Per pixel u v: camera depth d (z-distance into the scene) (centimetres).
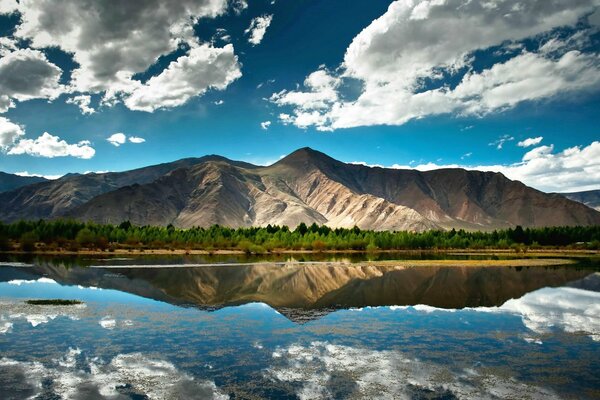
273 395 2272
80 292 5781
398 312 4659
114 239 16275
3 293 5612
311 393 2302
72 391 2298
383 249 18975
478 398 2247
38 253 13212
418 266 10456
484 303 5278
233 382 2450
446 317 4372
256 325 3909
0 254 12388
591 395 2291
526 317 4381
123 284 6619
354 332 3672
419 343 3312
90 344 3184
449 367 2728
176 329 3703
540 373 2620
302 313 4559
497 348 3177
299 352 3044
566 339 3456
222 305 5003
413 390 2348
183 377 2523
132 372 2595
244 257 13812
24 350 3009
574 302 5344
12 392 2277
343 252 17750
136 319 4094
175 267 9462
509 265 10862
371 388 2373
